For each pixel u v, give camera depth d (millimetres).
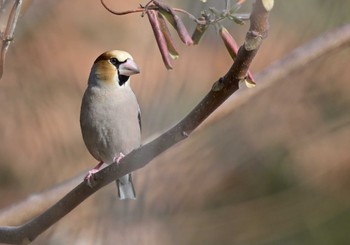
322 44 8812
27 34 12156
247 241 12844
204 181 11312
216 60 12141
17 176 13523
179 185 10414
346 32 8836
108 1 15688
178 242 11406
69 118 12602
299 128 12070
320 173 12922
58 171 11984
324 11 10391
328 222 12969
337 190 13008
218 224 12609
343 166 12852
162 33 5488
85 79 14523
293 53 8820
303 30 10531
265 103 11328
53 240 10062
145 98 10336
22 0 6094
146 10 5496
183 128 5754
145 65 8531
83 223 10172
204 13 5316
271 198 12852
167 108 8328
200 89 11797
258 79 8695
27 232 6859
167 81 8375
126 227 8242
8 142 12484
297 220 13023
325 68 11562
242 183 12711
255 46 5062
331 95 11852
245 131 11352
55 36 13516
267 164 12414
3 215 8234
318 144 12547
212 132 10844
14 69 12086
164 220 10555
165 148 6051
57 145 12102
